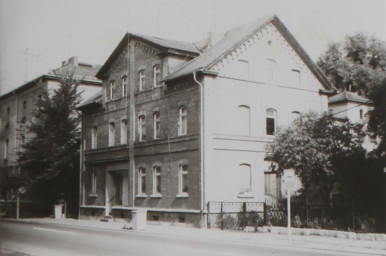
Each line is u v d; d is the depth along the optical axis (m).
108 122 36.91
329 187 27.80
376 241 18.50
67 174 40.62
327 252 15.43
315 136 24.50
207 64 27.22
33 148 39.44
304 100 31.61
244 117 28.73
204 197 26.53
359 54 38.84
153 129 31.52
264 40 30.05
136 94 33.59
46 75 46.16
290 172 18.81
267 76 30.02
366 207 24.08
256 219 24.70
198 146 27.19
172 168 29.33
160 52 30.80
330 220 22.48
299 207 23.56
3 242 18.67
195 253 14.76
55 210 39.31
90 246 17.16
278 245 17.64
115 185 36.59
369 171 25.98
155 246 16.95
